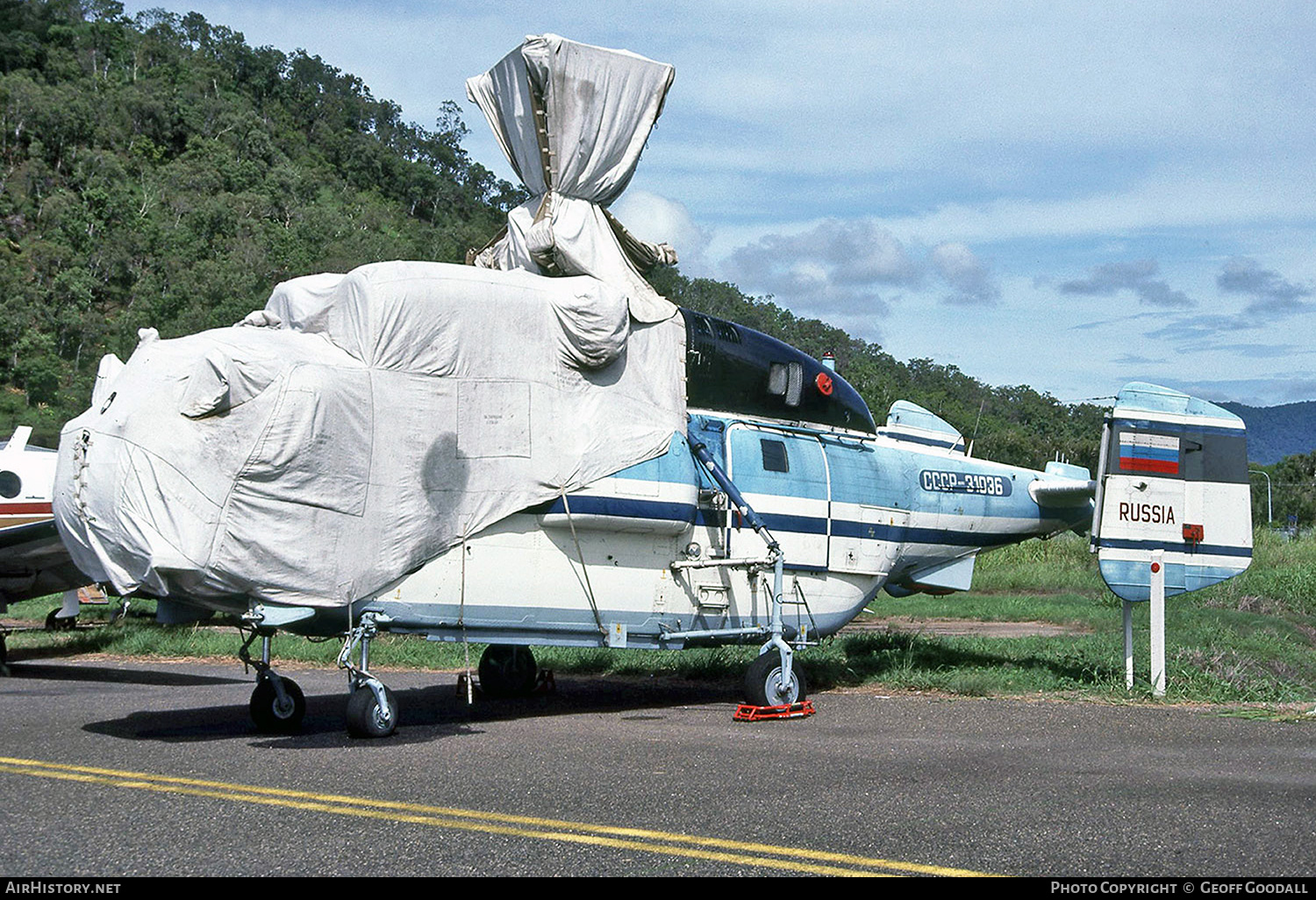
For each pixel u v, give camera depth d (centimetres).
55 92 13262
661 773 688
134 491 791
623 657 1427
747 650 1419
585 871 472
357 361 878
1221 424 1163
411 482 882
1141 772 699
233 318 9094
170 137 14112
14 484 1830
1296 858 499
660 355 1054
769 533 1040
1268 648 1441
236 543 806
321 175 14875
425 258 11844
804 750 783
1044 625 1997
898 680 1196
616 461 987
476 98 1117
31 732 883
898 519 1234
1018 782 664
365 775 681
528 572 955
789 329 12069
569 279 1014
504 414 937
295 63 17838
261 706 893
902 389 7994
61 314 9156
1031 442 5581
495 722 954
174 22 17562
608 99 1050
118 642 1745
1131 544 1123
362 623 865
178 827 544
